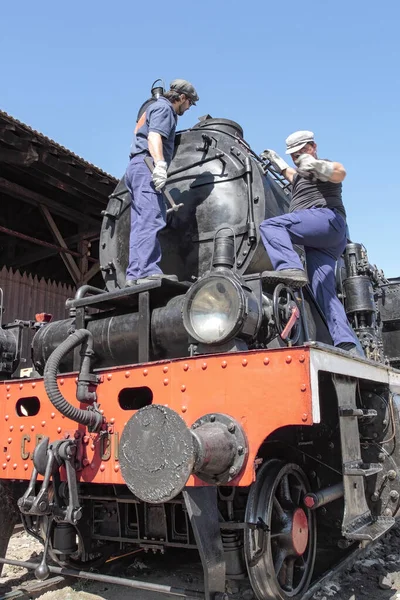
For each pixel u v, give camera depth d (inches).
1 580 134.9
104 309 132.7
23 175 348.8
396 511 131.7
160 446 90.7
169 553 154.6
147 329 115.3
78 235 400.2
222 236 124.6
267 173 168.9
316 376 94.0
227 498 110.0
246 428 96.8
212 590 92.7
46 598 121.6
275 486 110.0
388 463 135.4
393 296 216.8
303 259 166.4
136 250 138.1
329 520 136.3
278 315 115.8
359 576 138.4
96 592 125.7
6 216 424.2
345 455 105.5
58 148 300.5
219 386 100.6
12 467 123.8
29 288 380.2
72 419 107.2
